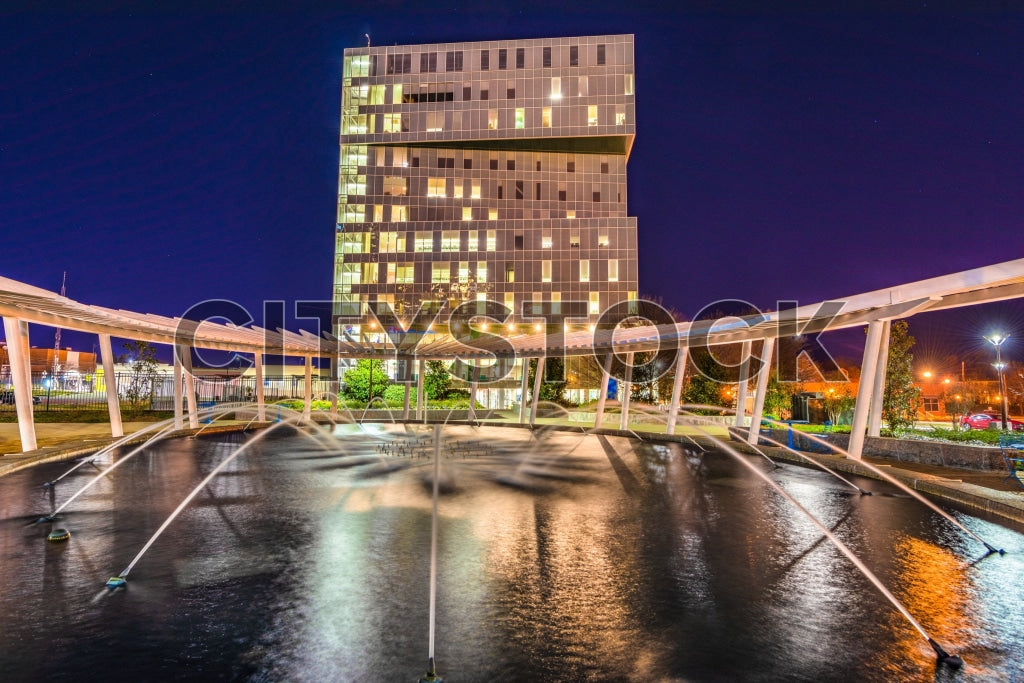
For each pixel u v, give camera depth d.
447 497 10.52
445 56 57.44
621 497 10.56
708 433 22.67
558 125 56.41
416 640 4.60
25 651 4.41
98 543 7.34
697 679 4.05
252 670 4.12
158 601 5.41
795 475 13.17
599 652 4.43
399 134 56.84
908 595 5.70
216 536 7.72
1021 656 4.44
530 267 55.25
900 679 4.08
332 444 19.70
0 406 29.38
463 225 55.94
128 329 18.83
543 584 5.92
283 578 6.06
